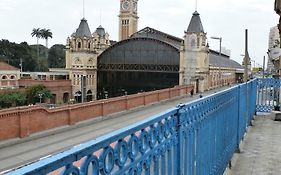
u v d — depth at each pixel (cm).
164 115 301
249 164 741
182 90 4806
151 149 275
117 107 2653
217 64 7925
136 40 6719
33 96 5481
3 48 10438
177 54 6444
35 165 142
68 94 6725
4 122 1510
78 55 6819
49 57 12181
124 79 6944
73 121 2011
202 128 468
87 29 7019
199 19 6581
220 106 617
